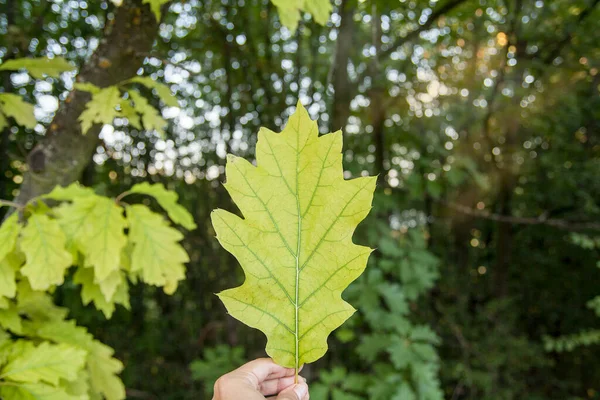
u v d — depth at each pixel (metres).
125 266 1.95
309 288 0.92
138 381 6.15
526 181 7.69
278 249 0.91
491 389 6.12
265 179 0.90
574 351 8.03
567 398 7.34
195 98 5.91
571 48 6.54
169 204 2.00
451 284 7.29
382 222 4.59
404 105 5.55
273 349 0.91
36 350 1.69
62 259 1.64
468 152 6.46
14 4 4.12
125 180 5.51
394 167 4.94
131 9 2.16
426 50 6.50
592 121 7.15
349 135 5.70
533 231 7.86
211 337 6.66
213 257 6.61
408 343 3.96
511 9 6.16
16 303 1.88
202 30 5.66
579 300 8.13
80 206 1.79
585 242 5.53
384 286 4.11
